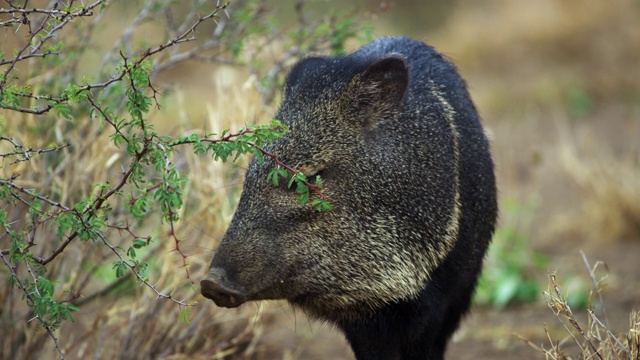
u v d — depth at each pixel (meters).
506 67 25.62
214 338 9.95
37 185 8.77
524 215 16.19
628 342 7.13
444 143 7.64
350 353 11.01
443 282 7.64
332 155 7.30
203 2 10.52
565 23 25.97
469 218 7.86
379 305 7.36
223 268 6.75
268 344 10.94
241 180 9.44
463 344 11.14
